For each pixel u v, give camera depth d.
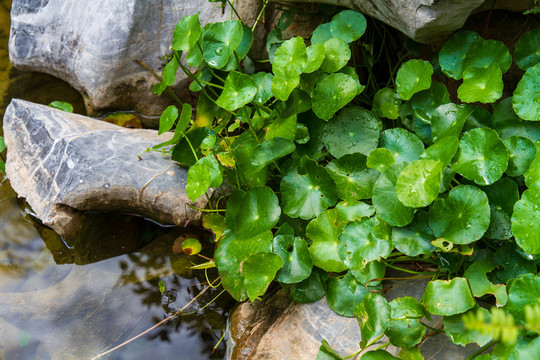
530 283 0.76
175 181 0.94
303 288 0.86
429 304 0.79
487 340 0.77
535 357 0.75
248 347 0.85
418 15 0.84
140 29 1.02
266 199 0.87
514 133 0.84
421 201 0.81
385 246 0.83
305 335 0.84
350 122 0.88
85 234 0.96
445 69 0.88
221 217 0.90
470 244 0.83
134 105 1.07
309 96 0.89
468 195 0.81
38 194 0.97
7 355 0.87
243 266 0.84
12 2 1.11
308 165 0.86
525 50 0.86
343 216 0.85
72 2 1.05
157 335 0.89
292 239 0.86
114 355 0.88
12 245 0.96
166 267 0.94
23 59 1.10
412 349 0.79
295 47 0.88
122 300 0.91
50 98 1.10
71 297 0.92
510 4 0.89
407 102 0.90
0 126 1.07
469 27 0.92
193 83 0.97
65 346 0.88
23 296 0.92
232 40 0.91
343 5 0.92
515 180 0.84
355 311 0.82
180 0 1.02
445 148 0.82
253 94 0.88
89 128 1.00
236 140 0.93
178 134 0.91
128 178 0.94
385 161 0.86
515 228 0.79
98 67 1.04
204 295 0.92
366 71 1.02
